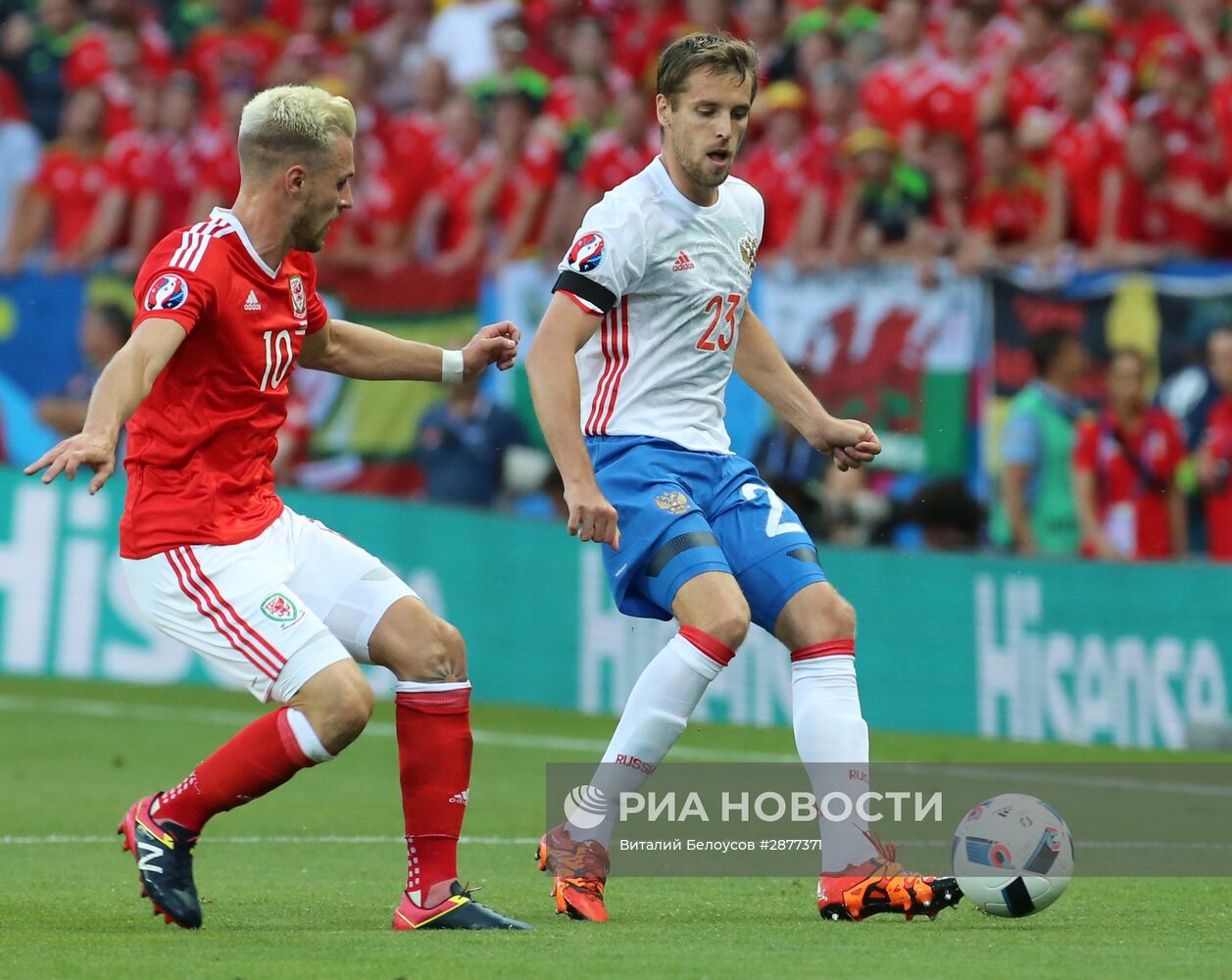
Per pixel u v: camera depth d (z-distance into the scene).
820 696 15.88
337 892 17.67
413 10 52.88
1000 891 15.02
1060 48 43.03
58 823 24.06
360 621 14.88
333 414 44.06
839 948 13.52
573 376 15.77
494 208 47.22
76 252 51.41
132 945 13.66
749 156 45.00
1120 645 35.88
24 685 43.41
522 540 41.50
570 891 15.51
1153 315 37.22
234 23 53.50
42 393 45.84
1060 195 41.28
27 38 53.75
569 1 49.41
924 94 43.62
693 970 12.29
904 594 38.19
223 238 14.38
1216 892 17.95
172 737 35.56
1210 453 36.81
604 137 45.94
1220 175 40.84
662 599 15.99
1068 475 37.78
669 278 16.25
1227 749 34.56
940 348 38.53
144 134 51.06
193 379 14.48
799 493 39.41
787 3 47.91
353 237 49.06
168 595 14.57
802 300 39.72
